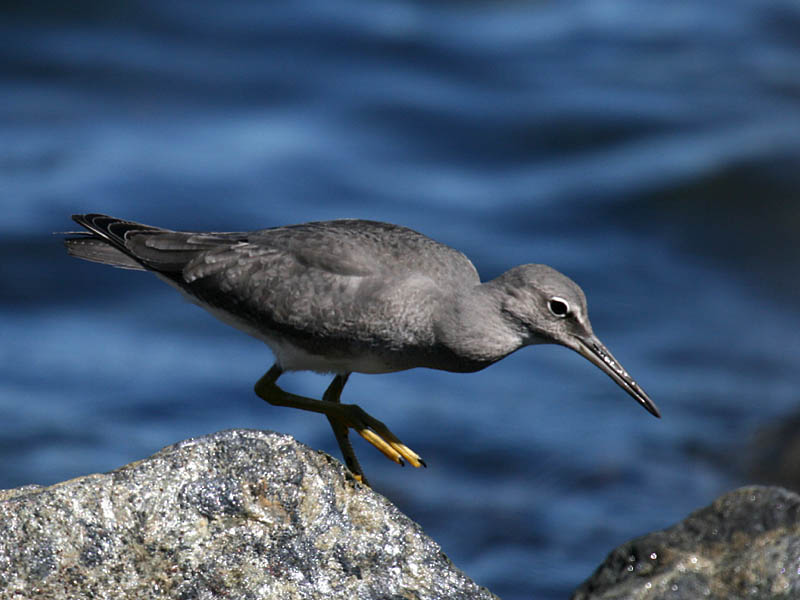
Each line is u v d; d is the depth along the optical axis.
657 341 18.25
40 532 6.92
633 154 24.17
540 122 25.44
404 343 9.12
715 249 21.14
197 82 26.44
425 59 28.47
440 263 9.12
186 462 7.26
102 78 26.22
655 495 14.37
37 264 19.52
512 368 17.41
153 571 6.92
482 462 14.88
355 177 23.00
